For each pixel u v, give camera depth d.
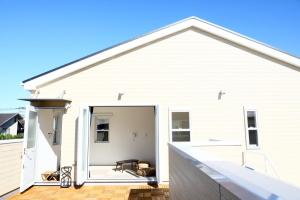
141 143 10.90
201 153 3.12
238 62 7.87
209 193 2.18
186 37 7.93
